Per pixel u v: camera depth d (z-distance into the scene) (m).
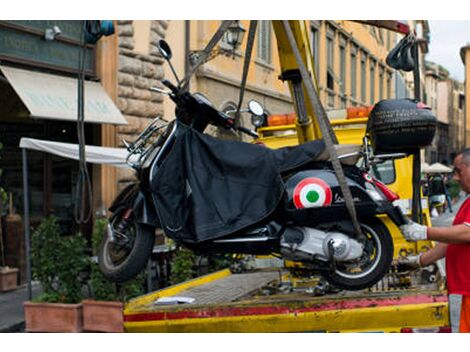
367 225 4.73
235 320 4.71
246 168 4.65
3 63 10.39
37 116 9.87
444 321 4.28
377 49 36.94
